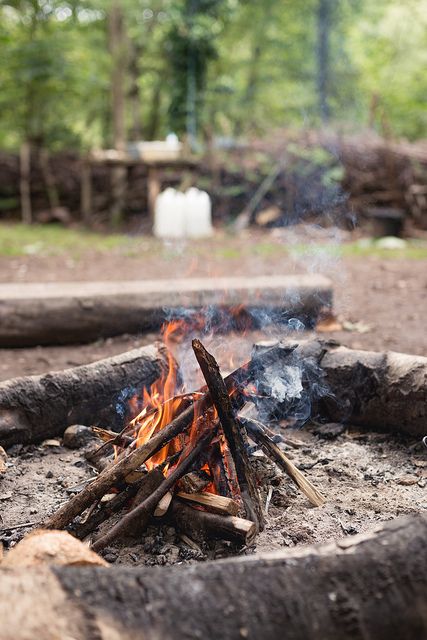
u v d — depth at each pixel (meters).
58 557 1.92
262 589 1.74
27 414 3.43
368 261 8.80
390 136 11.96
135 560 2.49
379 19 18.58
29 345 5.23
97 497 2.55
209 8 13.98
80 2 14.15
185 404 2.86
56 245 9.79
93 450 3.11
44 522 2.60
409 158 11.65
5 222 12.33
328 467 3.22
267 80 16.91
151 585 1.70
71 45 14.16
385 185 11.79
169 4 13.55
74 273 7.77
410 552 1.83
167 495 2.61
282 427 3.68
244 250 9.48
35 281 7.29
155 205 11.30
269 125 14.12
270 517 2.78
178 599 1.69
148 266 8.23
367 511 2.84
